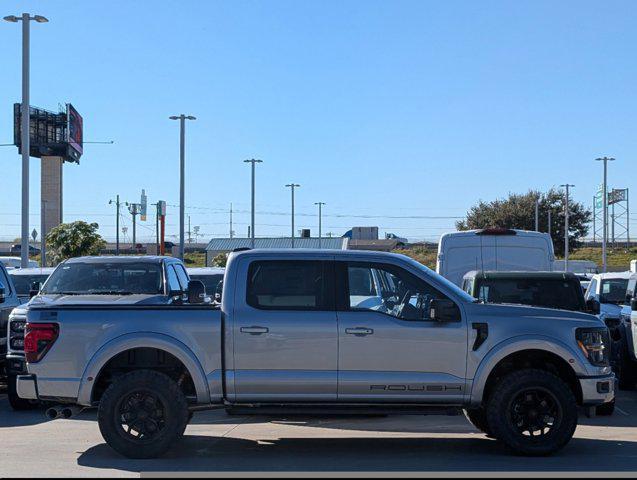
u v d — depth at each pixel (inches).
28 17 976.9
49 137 2416.3
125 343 330.0
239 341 331.3
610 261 2822.3
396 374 331.6
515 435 333.7
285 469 316.2
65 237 1654.8
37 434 402.9
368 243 2556.6
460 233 575.8
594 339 341.1
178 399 330.0
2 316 511.2
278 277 339.3
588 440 378.9
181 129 1608.0
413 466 320.5
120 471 313.6
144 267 480.4
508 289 450.3
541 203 2645.2
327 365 331.3
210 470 314.0
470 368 333.1
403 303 342.6
